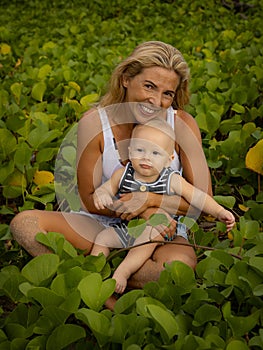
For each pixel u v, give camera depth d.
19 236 2.79
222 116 4.65
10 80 5.32
